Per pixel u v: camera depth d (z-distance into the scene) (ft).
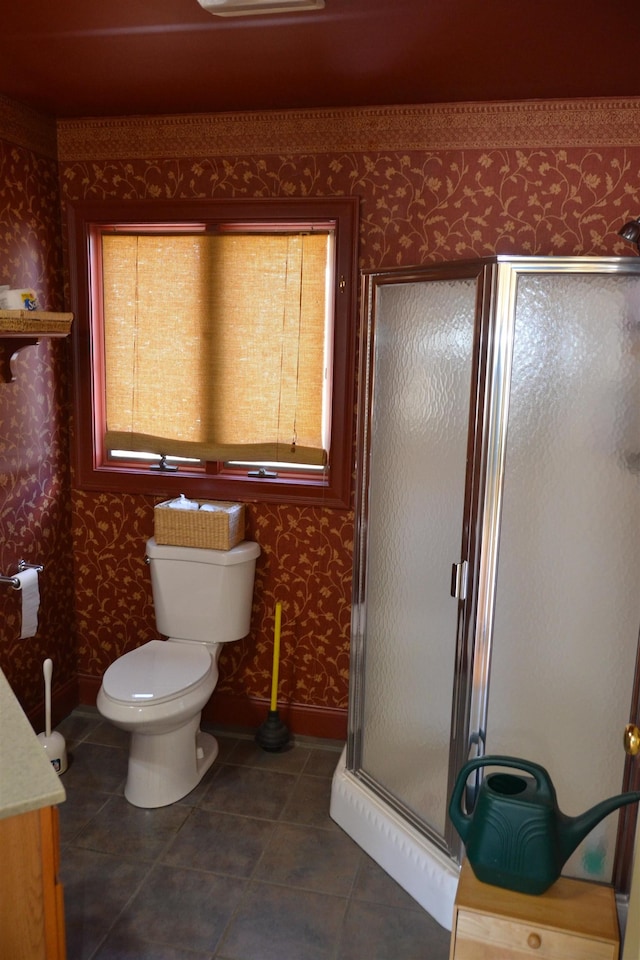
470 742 7.11
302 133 9.19
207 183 9.59
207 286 9.91
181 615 9.95
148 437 10.48
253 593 10.48
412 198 9.05
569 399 6.46
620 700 6.81
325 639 10.42
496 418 6.55
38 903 4.67
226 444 10.22
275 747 10.34
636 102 8.30
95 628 11.18
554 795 6.31
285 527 10.22
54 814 4.62
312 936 7.25
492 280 6.37
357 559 8.28
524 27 6.43
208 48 7.10
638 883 5.17
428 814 7.83
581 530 6.63
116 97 8.77
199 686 9.06
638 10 6.04
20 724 5.13
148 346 10.26
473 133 8.76
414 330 7.32
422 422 7.35
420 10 6.11
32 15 6.35
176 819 8.91
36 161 9.47
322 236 9.47
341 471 9.84
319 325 9.71
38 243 9.64
